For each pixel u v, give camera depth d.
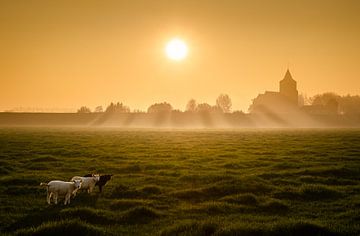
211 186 22.12
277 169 30.23
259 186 22.53
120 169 30.27
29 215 16.84
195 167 31.42
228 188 21.98
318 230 14.30
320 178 25.73
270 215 17.34
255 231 14.04
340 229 14.67
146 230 15.10
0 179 24.56
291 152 42.53
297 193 21.19
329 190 21.53
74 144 53.88
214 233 13.94
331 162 33.47
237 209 18.23
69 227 14.32
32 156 37.69
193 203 19.59
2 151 42.03
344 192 21.61
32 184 23.64
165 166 31.92
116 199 20.30
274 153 41.88
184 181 25.03
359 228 14.77
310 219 16.45
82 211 16.84
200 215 17.16
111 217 16.64
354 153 40.25
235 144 55.94
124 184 24.11
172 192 21.39
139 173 28.66
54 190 18.88
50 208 18.22
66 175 26.97
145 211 17.05
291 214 17.52
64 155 39.66
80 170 29.73
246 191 21.75
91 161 34.84
